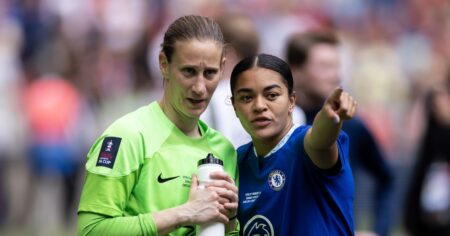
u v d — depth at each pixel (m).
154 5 46.25
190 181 12.76
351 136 18.69
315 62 18.50
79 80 37.19
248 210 13.29
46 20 40.81
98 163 12.45
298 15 48.75
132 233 12.11
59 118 34.88
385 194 19.41
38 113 34.91
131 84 39.34
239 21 17.12
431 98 23.47
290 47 18.88
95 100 36.91
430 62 46.31
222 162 12.69
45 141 34.81
